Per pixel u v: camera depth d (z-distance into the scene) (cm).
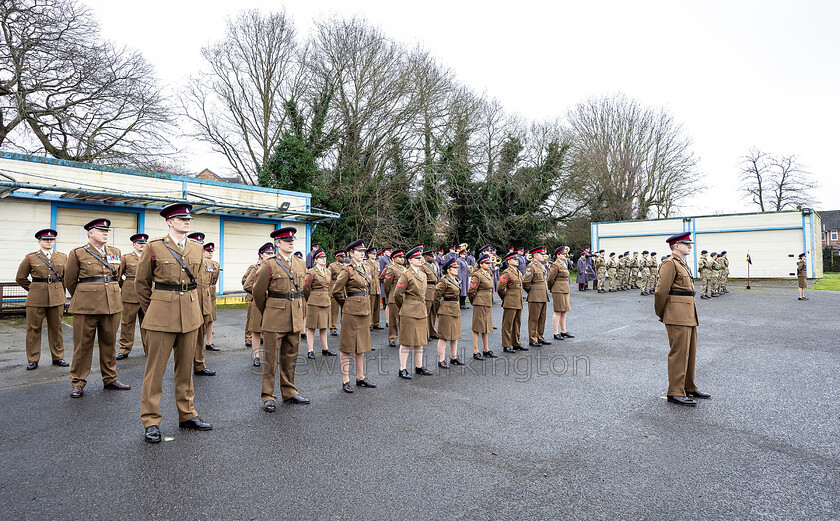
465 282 1580
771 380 625
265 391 522
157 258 455
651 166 3769
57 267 723
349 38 2462
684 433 442
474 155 2827
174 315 448
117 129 2136
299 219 1784
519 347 870
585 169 3228
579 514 303
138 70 2108
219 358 788
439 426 463
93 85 1991
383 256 1417
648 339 946
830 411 501
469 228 3141
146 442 420
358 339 597
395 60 2514
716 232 2708
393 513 303
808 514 303
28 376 656
